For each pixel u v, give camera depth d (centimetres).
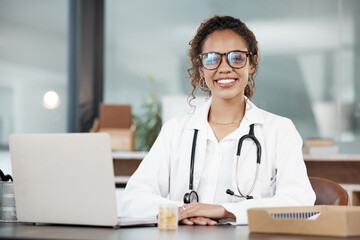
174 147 216
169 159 217
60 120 550
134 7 564
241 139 206
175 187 213
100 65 561
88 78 553
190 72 227
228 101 210
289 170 199
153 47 560
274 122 212
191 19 556
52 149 165
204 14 554
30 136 169
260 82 545
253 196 203
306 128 538
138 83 559
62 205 165
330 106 534
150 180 213
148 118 535
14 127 541
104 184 156
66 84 553
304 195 192
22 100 546
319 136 535
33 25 552
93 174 158
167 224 159
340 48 534
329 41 536
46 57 552
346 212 132
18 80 546
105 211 157
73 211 163
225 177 206
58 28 554
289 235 137
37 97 550
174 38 557
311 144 395
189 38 555
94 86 558
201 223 177
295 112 540
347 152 531
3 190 186
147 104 543
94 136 157
